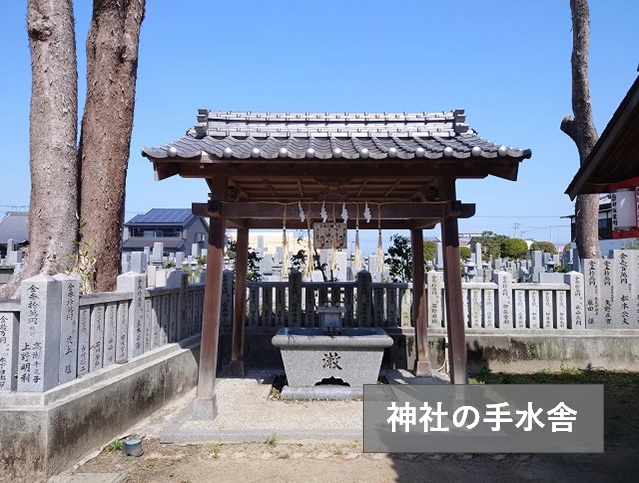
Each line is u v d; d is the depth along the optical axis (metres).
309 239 6.54
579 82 11.84
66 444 4.70
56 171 7.25
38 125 7.29
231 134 6.98
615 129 5.19
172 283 8.46
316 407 6.84
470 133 7.09
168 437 5.52
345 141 6.82
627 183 5.86
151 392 6.63
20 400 4.50
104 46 7.89
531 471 4.90
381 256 6.57
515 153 5.46
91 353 5.52
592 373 9.04
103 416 5.37
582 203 12.33
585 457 5.27
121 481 4.49
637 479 4.73
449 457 5.23
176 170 5.98
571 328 9.70
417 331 8.78
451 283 6.23
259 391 7.75
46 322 4.61
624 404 7.16
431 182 7.20
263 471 4.80
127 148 8.15
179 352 7.73
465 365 6.12
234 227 8.47
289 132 7.05
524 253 37.88
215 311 6.29
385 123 7.38
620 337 9.54
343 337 7.37
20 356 4.59
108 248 7.79
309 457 5.17
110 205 7.85
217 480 4.58
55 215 7.21
